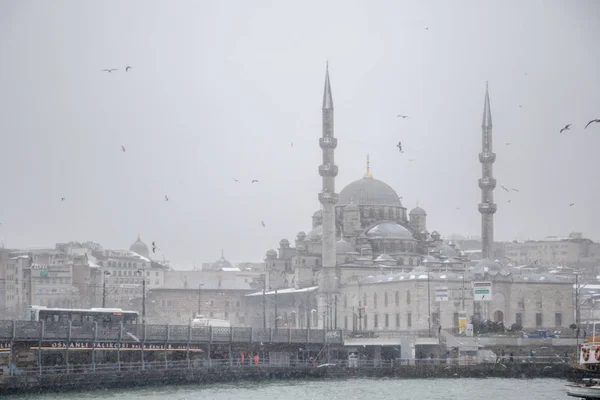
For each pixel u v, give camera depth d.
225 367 160.38
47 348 147.88
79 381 140.00
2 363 149.25
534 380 172.62
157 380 150.88
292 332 181.88
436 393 147.50
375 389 153.12
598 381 115.44
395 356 198.50
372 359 192.62
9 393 131.75
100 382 142.88
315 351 186.00
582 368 148.75
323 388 154.25
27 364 150.25
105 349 151.25
